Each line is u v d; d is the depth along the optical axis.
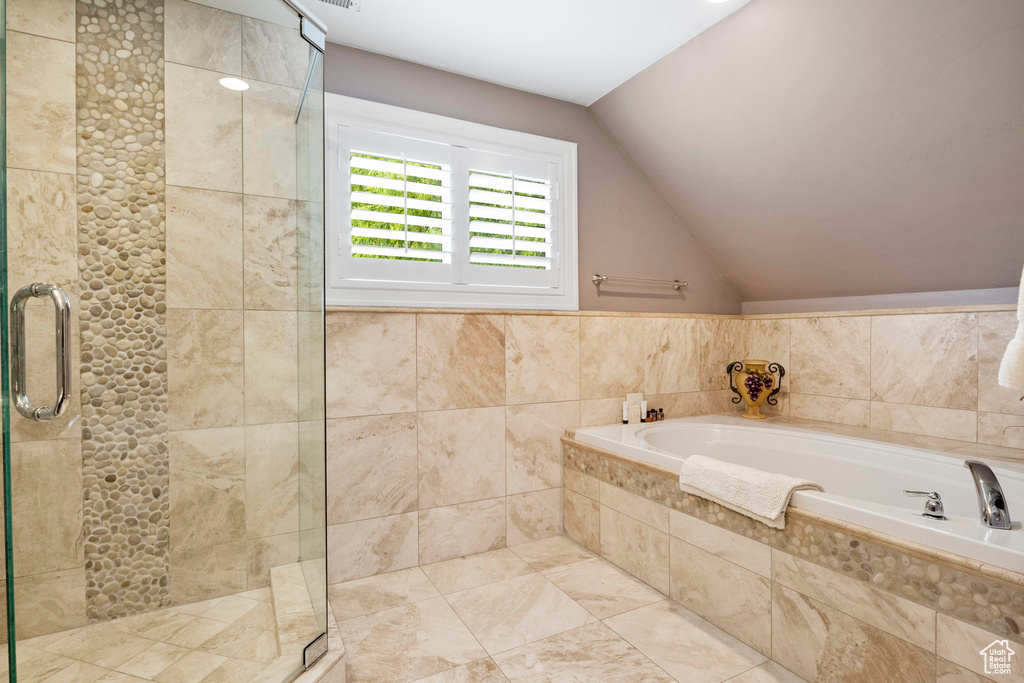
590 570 2.42
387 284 2.45
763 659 1.74
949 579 1.29
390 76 2.48
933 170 2.11
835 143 2.28
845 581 1.52
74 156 1.55
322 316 1.72
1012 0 1.57
